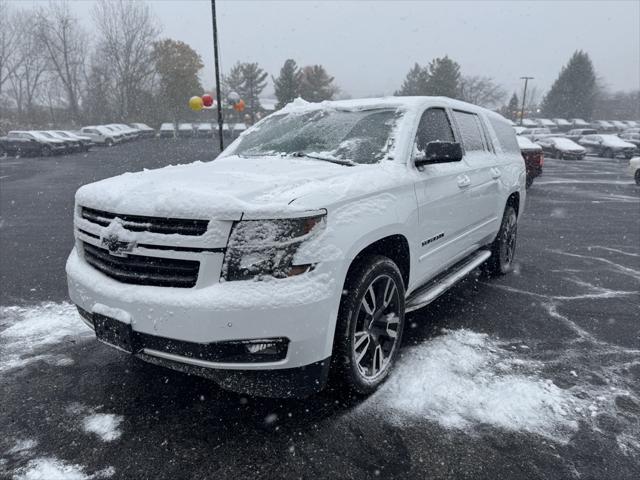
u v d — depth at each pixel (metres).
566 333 3.96
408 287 3.34
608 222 9.60
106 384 3.12
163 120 62.00
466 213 4.10
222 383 2.46
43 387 3.09
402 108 3.79
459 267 4.34
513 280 5.49
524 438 2.58
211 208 2.33
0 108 62.06
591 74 84.25
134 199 2.52
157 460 2.40
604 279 5.56
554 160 29.97
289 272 2.38
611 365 3.40
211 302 2.29
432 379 3.13
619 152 31.50
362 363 2.96
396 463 2.38
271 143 3.97
